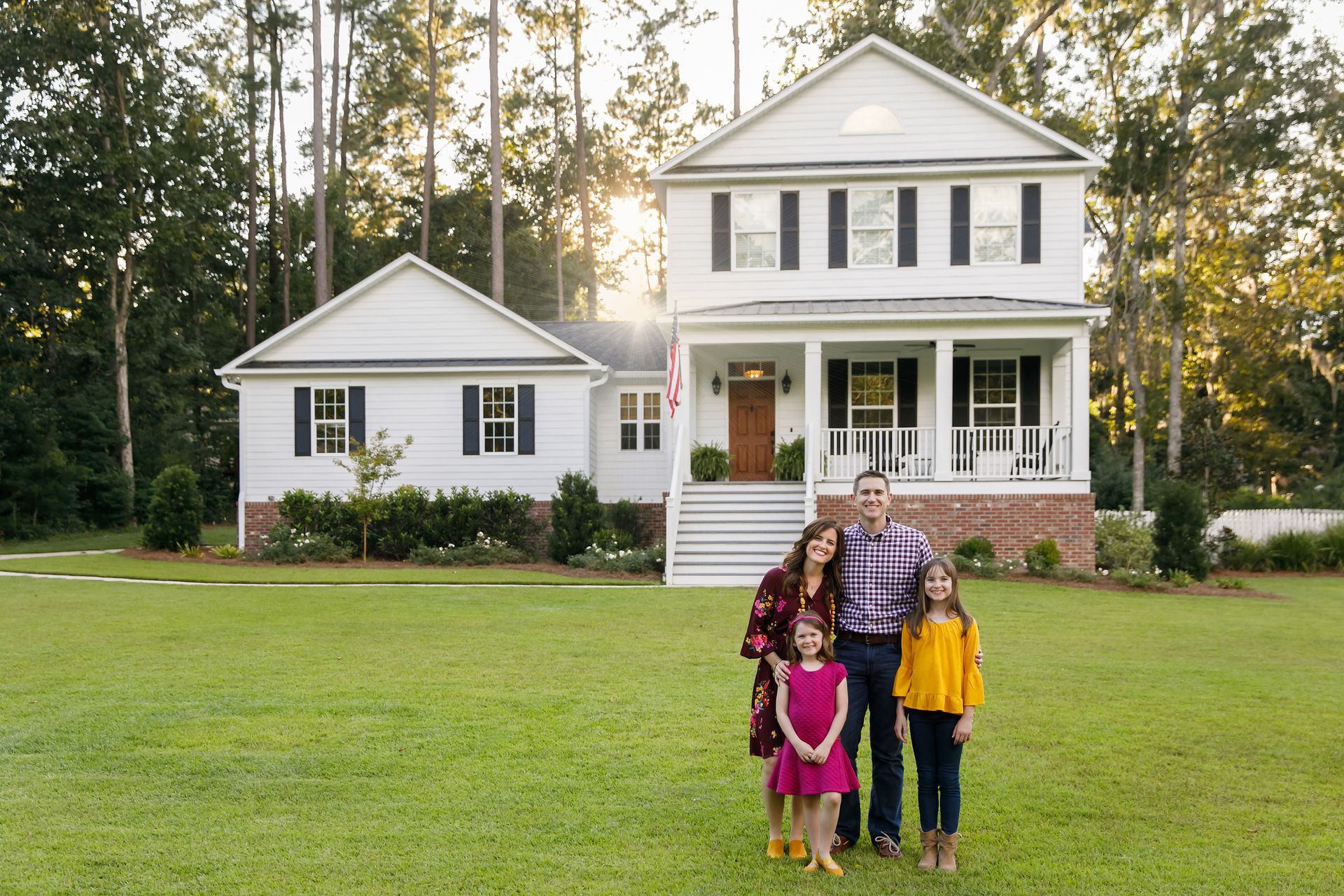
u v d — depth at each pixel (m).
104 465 33.72
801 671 5.34
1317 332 39.75
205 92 39.19
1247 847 5.66
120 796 6.38
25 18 31.78
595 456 24.36
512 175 51.09
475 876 5.16
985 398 22.64
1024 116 22.08
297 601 15.60
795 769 5.28
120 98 33.50
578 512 21.78
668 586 18.16
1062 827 5.97
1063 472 20.81
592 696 9.10
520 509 22.97
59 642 11.84
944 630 5.34
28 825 5.87
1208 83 27.88
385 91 47.28
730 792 6.54
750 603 15.43
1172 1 29.16
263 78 41.44
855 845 5.73
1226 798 6.51
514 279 49.06
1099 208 33.31
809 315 20.36
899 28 32.56
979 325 20.28
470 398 23.64
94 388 34.31
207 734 7.74
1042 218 22.20
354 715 8.38
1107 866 5.37
